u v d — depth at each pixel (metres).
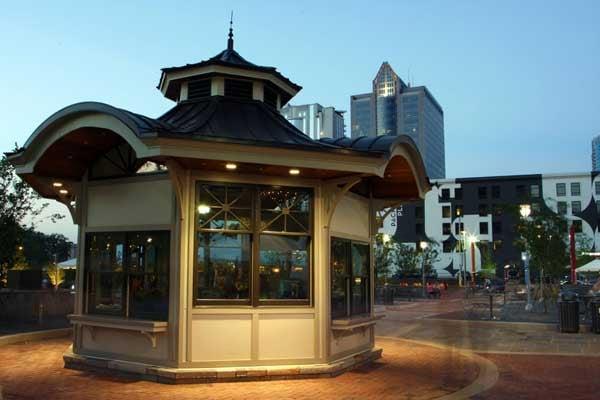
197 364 9.12
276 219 9.86
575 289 28.98
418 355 12.34
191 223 9.32
